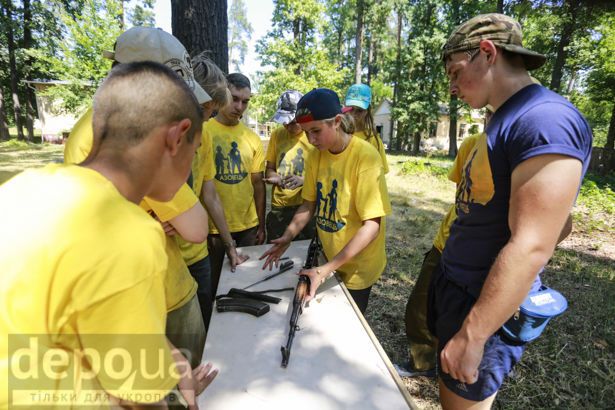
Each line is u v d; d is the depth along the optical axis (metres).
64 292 0.64
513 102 1.19
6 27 20.27
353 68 34.47
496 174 1.24
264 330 1.49
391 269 4.20
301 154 3.29
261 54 19.80
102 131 0.77
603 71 14.99
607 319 3.15
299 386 1.18
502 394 2.33
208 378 1.20
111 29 14.75
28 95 22.25
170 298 1.53
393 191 8.96
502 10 12.76
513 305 1.07
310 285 1.72
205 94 1.59
